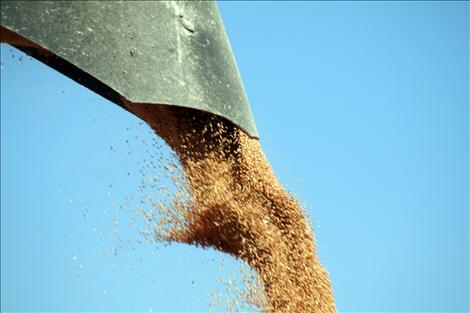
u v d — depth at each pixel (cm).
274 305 439
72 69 438
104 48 365
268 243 444
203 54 402
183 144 448
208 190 442
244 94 428
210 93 395
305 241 456
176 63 385
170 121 450
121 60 367
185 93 382
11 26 347
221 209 443
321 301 444
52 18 357
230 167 448
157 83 373
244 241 445
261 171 453
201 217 450
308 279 445
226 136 448
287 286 439
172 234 458
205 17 416
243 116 417
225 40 429
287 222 456
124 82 364
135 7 382
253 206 448
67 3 363
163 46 383
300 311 438
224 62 417
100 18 369
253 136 423
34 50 418
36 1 356
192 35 402
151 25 383
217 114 396
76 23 362
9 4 350
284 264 443
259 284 445
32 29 350
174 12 398
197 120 448
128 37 374
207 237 455
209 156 445
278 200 455
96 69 359
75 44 358
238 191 447
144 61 374
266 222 448
